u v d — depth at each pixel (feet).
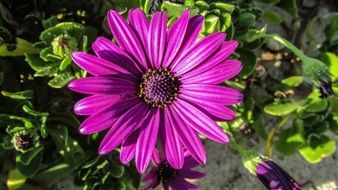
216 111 0.42
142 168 0.41
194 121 0.43
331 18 0.64
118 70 0.42
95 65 0.41
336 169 0.61
